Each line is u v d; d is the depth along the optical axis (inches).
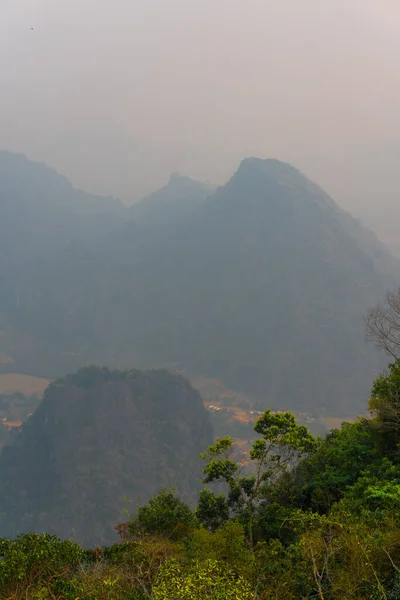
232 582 282.2
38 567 328.8
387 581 301.6
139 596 322.7
